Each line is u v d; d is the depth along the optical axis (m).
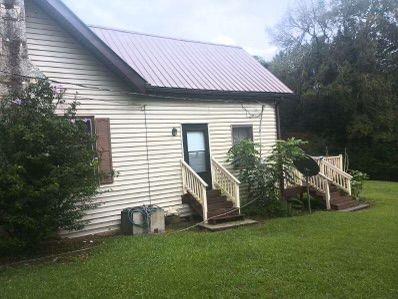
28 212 7.70
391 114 29.31
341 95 29.58
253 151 13.02
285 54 34.41
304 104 32.56
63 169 7.80
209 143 13.30
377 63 30.55
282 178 13.17
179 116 12.57
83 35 10.16
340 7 31.06
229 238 9.19
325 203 14.07
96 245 9.10
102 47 10.51
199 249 8.20
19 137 7.59
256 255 7.64
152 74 12.28
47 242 9.28
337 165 16.22
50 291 6.05
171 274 6.62
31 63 9.07
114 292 5.94
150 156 11.80
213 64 15.09
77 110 10.44
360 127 29.69
